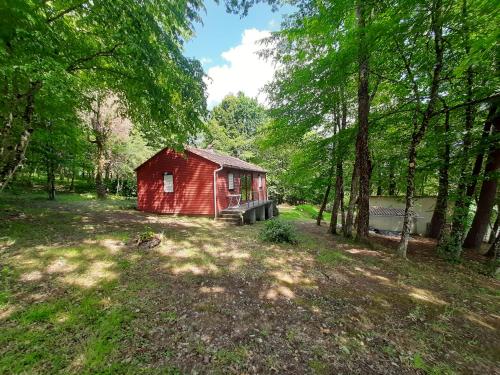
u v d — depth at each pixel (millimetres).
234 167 14414
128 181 22250
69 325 2863
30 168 16203
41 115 7902
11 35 4176
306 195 23000
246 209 12547
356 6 5922
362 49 5961
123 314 3150
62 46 5625
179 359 2498
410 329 3305
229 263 5344
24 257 4797
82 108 8672
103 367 2311
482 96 6832
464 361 2775
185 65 6703
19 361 2307
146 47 5738
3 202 11906
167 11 5977
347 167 14930
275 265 5391
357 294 4234
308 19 6812
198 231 8758
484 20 5074
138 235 6562
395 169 11266
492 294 4766
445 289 4785
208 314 3336
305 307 3686
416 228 12992
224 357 2568
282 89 9141
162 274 4512
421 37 6449
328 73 6930
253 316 3367
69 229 7359
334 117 10844
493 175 7312
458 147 7945
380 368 2562
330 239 8867
